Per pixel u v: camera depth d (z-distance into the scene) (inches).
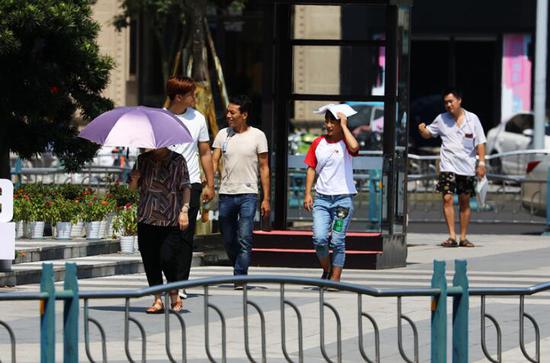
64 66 1804.9
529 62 3376.0
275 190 1547.7
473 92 3403.1
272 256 1498.5
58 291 709.3
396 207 1512.1
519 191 2229.3
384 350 977.5
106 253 1540.4
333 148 1277.1
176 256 1115.9
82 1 1802.4
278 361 922.1
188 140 1091.3
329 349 975.0
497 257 1640.0
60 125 1851.6
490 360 800.3
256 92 3351.4
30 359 901.2
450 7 3388.3
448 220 1775.3
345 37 3344.0
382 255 1489.9
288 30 1544.0
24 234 1588.3
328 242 1286.9
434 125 1768.0
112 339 992.2
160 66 3417.8
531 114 3127.5
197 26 1871.3
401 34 1498.5
